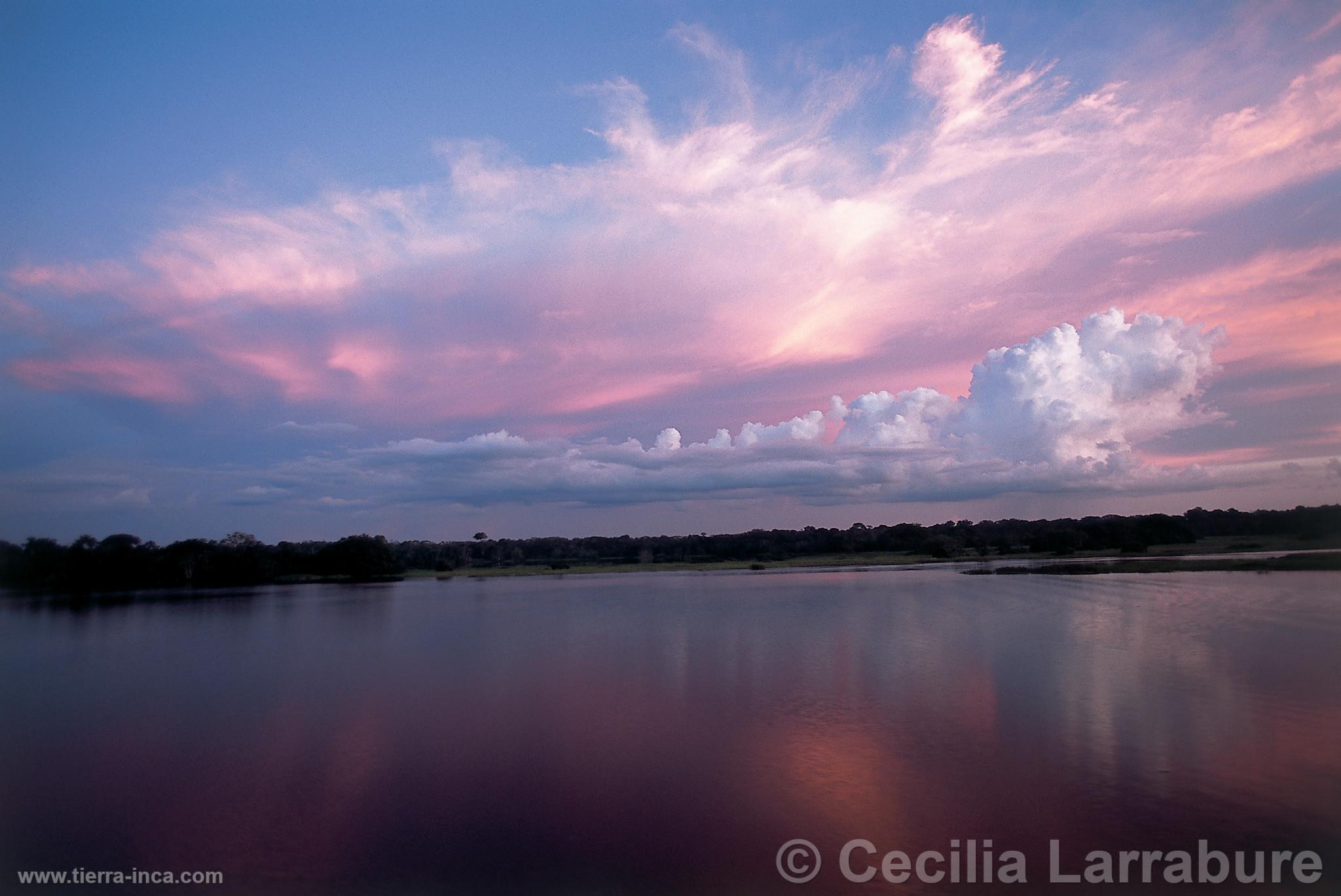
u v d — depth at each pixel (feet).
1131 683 86.02
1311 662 94.27
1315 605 151.02
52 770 67.82
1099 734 67.00
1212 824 48.80
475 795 57.77
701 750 66.23
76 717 88.43
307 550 481.05
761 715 77.15
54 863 48.67
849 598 207.41
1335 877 42.32
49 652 146.10
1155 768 58.49
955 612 163.63
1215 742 63.87
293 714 85.51
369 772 63.93
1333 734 65.05
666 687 92.17
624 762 63.62
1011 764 60.23
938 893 41.65
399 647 135.85
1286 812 50.08
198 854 49.37
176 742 75.72
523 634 149.79
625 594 258.37
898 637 127.85
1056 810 51.65
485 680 100.68
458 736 73.31
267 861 48.08
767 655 112.98
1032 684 87.25
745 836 49.03
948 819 50.75
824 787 56.80
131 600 289.12
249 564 423.23
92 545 371.15
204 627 184.14
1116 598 181.27
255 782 62.75
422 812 54.80
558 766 63.46
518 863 46.44
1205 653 102.63
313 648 139.33
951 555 471.62
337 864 47.26
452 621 178.81
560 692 90.99
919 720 73.31
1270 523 450.71
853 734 69.26
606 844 48.65
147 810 57.47
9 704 96.84
